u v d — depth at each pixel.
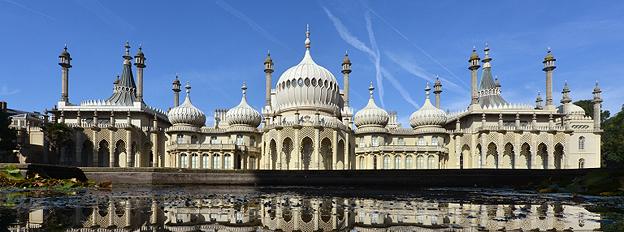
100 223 12.01
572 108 89.75
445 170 50.12
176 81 96.69
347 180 52.34
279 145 73.00
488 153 80.88
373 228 11.60
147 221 12.66
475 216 14.56
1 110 68.25
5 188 30.81
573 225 11.94
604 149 106.56
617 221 12.84
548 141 78.75
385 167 76.12
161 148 83.69
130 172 51.09
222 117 93.31
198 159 74.50
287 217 14.31
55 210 15.24
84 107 84.00
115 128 79.75
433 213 15.69
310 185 52.66
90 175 50.94
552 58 84.69
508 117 83.38
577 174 45.34
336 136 73.81
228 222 12.79
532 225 12.00
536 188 39.69
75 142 78.44
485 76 102.50
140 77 87.69
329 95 82.38
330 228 11.60
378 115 80.38
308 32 86.19
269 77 93.06
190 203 19.83
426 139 81.19
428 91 84.12
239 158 77.00
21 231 10.13
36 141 77.00
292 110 80.69
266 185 52.75
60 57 84.38
